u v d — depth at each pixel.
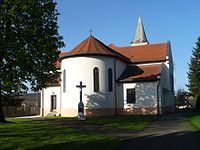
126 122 29.08
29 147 15.12
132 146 15.74
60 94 47.66
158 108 42.62
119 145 15.91
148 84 43.31
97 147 15.22
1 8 27.38
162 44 54.09
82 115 32.53
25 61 28.11
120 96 44.34
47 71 29.98
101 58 42.84
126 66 49.50
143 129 23.50
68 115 42.94
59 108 48.66
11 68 27.77
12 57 27.62
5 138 17.67
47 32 29.88
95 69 42.53
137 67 48.88
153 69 46.78
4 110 51.81
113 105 43.69
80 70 42.31
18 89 29.31
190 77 70.62
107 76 43.19
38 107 60.28
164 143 16.59
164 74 49.59
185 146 15.65
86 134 20.06
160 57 50.53
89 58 42.41
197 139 17.89
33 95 70.12
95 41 44.56
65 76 43.78
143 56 51.44
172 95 54.56
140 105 43.31
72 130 22.27
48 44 29.39
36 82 30.69
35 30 28.94
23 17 28.44
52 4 30.33
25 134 19.39
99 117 37.34
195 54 70.50
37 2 28.94
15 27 28.28
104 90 42.66
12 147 15.09
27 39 28.72
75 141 16.98
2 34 27.28
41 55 29.25
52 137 18.33
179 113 43.84
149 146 15.72
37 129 22.36
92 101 41.91
